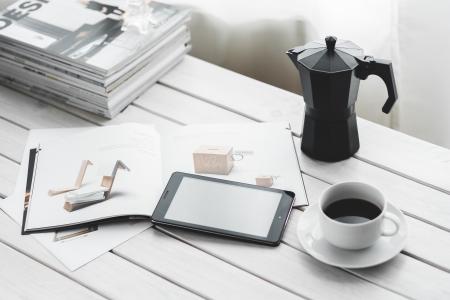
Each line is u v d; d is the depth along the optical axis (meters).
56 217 1.04
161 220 1.01
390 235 0.95
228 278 0.94
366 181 1.08
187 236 1.01
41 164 1.14
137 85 1.27
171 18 1.31
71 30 1.28
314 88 1.03
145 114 1.25
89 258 0.98
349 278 0.93
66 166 1.13
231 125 1.20
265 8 1.54
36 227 1.03
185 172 1.10
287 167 1.10
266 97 1.27
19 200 1.08
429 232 0.99
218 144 1.15
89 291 0.94
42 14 1.33
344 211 0.96
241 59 1.66
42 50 1.23
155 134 1.19
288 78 1.66
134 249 1.00
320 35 1.52
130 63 1.23
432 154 1.12
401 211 1.01
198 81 1.32
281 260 0.96
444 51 1.48
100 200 1.05
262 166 1.10
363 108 1.60
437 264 0.94
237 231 0.99
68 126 1.24
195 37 1.64
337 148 1.10
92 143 1.17
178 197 1.05
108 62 1.19
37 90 1.32
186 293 0.93
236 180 1.08
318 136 1.09
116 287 0.94
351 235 0.91
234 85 1.30
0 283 0.96
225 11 1.57
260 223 1.00
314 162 1.12
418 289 0.91
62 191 1.08
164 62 1.33
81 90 1.24
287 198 1.04
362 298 0.90
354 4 1.47
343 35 1.51
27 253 1.00
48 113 1.27
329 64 1.01
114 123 1.24
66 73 1.23
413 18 1.46
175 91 1.30
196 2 1.57
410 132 1.60
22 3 1.37
